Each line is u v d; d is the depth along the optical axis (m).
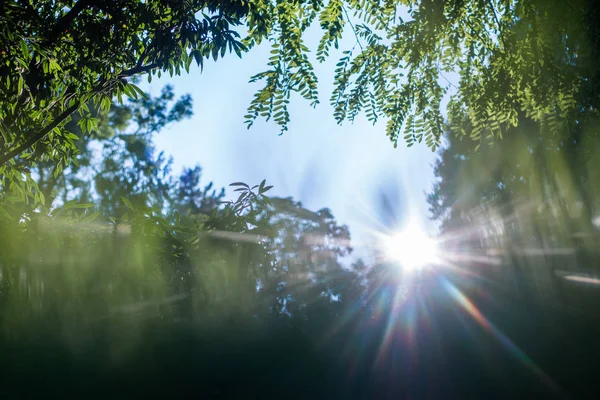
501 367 3.54
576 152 14.12
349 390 3.03
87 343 2.59
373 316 3.83
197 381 2.64
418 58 7.55
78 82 6.28
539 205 18.33
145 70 5.86
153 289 3.02
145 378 2.56
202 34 5.45
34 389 2.37
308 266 4.38
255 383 2.81
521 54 7.39
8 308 2.62
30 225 3.22
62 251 2.96
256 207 3.89
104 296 2.84
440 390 3.16
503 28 7.59
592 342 4.34
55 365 2.47
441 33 7.73
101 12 6.18
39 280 2.82
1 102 5.71
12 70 5.26
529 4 6.98
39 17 5.49
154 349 2.67
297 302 3.62
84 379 2.48
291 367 2.98
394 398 3.03
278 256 3.99
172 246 3.31
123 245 3.15
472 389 3.21
